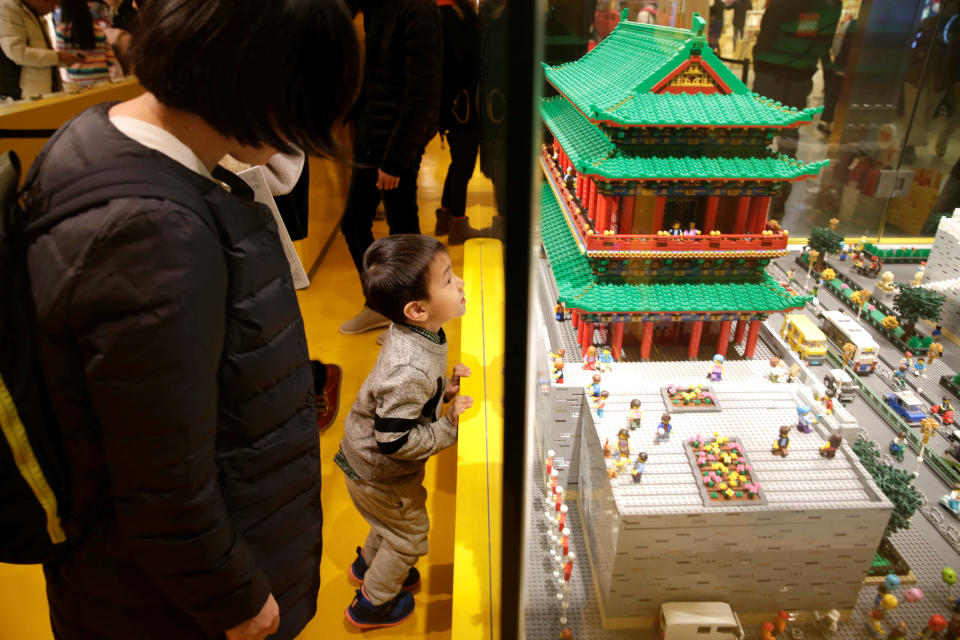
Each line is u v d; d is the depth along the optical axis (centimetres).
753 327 237
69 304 75
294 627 125
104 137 82
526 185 79
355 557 219
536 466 198
